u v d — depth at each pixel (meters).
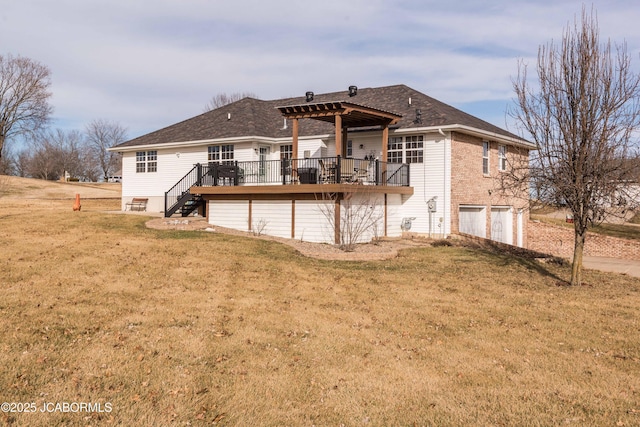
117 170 96.31
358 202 20.31
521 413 5.95
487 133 23.67
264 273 13.54
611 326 9.45
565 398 6.35
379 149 23.97
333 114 19.55
